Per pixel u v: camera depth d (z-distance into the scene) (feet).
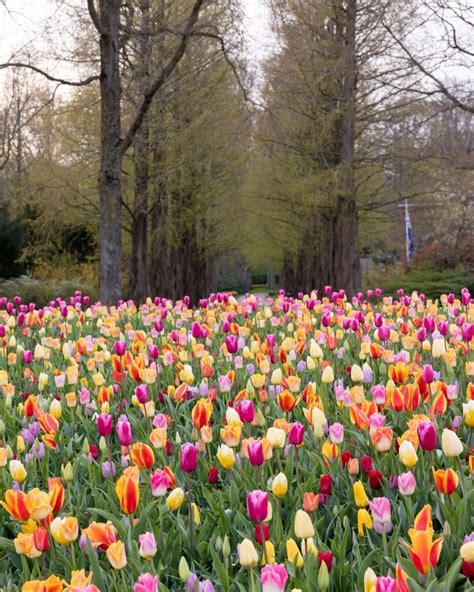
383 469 11.08
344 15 69.31
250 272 248.52
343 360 19.06
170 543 9.35
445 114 70.03
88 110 72.90
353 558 9.08
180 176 79.20
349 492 10.36
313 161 79.05
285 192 86.79
